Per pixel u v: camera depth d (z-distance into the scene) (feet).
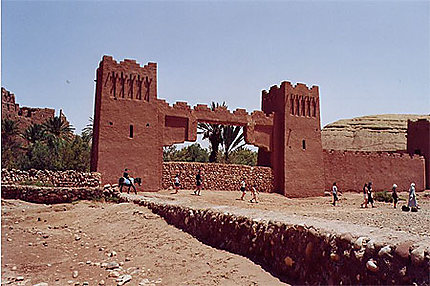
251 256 23.11
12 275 22.54
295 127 103.24
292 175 100.17
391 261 13.23
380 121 223.10
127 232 35.83
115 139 82.99
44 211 51.34
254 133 99.25
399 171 120.88
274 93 108.47
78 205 57.88
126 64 86.58
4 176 65.67
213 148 116.16
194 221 32.30
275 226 21.31
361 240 14.88
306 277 17.63
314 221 19.90
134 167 83.92
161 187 87.04
